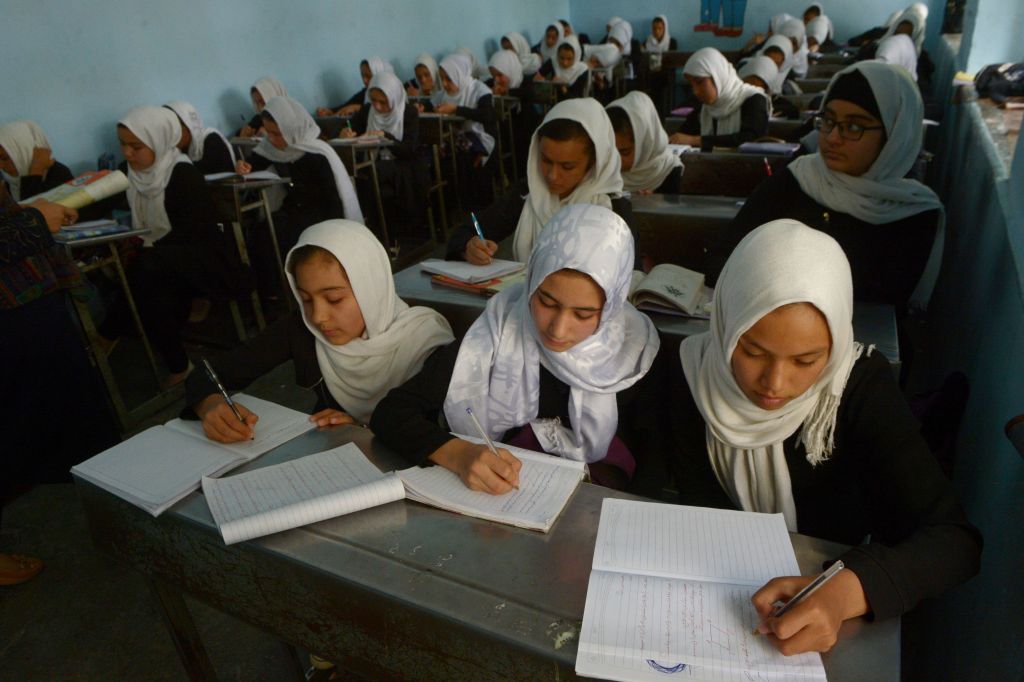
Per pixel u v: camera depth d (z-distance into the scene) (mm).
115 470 1027
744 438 976
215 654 1489
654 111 2699
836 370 881
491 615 706
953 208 2449
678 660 632
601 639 657
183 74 4090
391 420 1056
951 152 3092
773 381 849
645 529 809
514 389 1197
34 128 3160
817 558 756
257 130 4441
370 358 1437
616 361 1183
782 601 668
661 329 1447
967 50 3254
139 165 2883
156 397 2570
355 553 812
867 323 1449
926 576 699
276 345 1442
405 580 763
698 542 782
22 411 1777
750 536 789
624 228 1120
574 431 1177
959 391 1360
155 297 2627
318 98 5195
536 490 896
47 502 2055
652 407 1192
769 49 5750
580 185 2074
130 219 3000
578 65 7477
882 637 658
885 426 891
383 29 5805
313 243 1321
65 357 1839
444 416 1361
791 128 3844
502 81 6449
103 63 3609
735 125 3777
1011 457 954
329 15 5180
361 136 4359
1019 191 1296
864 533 1040
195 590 987
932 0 7945
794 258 834
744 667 623
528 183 2174
